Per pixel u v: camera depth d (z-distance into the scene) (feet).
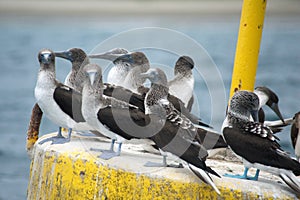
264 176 36.37
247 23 40.55
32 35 194.90
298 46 185.88
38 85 39.40
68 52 42.19
